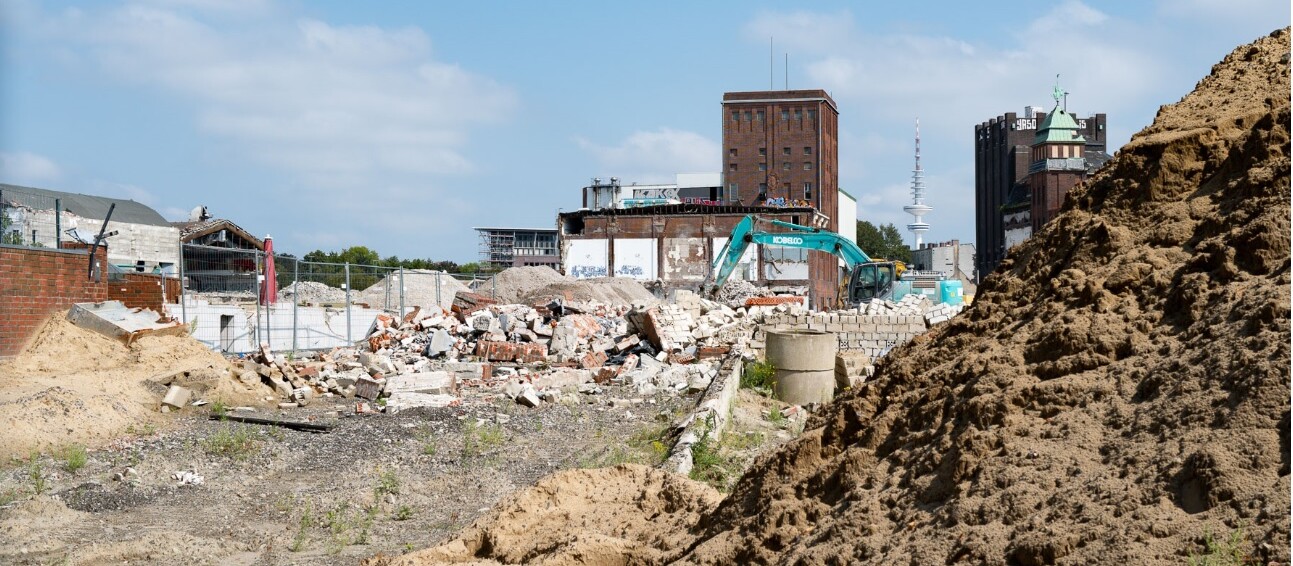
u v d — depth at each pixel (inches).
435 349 1051.9
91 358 679.1
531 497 313.4
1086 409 195.5
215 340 943.7
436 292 1614.2
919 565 173.8
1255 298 189.2
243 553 372.5
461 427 638.5
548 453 575.8
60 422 522.3
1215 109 284.0
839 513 209.6
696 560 224.5
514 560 282.5
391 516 434.9
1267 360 171.8
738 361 820.6
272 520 418.3
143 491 443.5
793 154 4183.1
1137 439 178.5
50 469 460.8
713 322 1165.7
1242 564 142.6
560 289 1657.2
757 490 243.3
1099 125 5506.9
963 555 169.9
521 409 727.1
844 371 842.8
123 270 951.6
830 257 3383.4
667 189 3341.5
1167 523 155.3
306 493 462.9
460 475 510.6
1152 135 277.6
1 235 732.0
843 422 248.7
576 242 3053.6
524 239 6929.1
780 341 765.3
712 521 250.1
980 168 6225.4
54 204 802.2
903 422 231.0
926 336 287.4
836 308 1530.5
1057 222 282.0
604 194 3265.3
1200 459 161.3
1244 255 209.6
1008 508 175.9
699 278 2997.0
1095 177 287.0
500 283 1851.6
